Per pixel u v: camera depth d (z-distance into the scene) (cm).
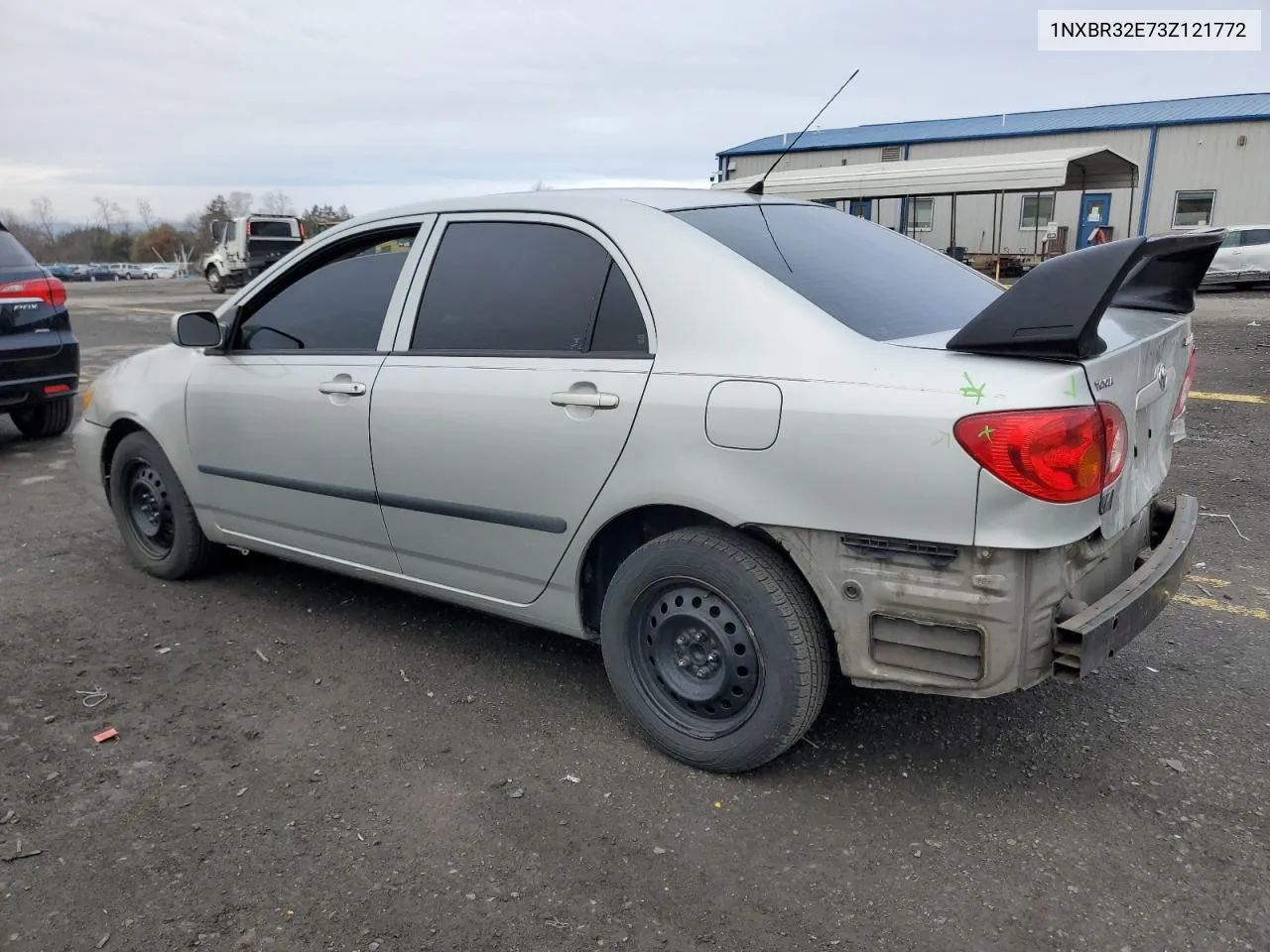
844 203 3434
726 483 268
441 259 346
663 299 287
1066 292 234
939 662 251
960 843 261
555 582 318
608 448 290
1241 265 2086
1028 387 232
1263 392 884
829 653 279
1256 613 406
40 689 357
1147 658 366
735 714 289
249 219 2880
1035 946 223
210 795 290
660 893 244
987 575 239
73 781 297
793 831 268
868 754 304
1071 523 237
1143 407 276
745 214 323
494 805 283
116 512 475
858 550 255
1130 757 299
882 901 239
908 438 241
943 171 2138
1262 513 539
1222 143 2959
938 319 295
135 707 344
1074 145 3189
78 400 948
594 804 282
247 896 245
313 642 396
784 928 231
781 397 259
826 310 271
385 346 353
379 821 276
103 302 2550
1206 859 251
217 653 387
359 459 357
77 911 240
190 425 420
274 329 396
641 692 306
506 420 312
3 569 484
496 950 226
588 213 313
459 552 340
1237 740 308
